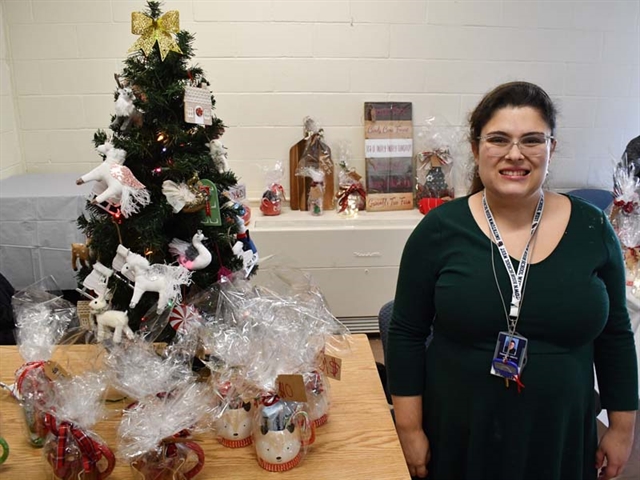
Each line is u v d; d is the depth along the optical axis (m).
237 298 1.21
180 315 1.22
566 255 1.13
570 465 1.23
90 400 0.99
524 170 1.10
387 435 1.16
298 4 2.87
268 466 1.04
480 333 1.16
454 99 3.08
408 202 3.09
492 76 3.06
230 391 1.10
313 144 3.01
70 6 2.79
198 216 1.31
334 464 1.07
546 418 1.17
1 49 2.78
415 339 1.31
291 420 1.04
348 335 1.42
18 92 2.90
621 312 1.21
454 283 1.17
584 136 3.19
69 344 1.29
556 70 3.08
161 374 1.04
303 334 1.12
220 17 2.85
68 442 0.95
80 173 3.02
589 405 1.24
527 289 1.13
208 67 2.92
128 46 2.88
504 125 1.09
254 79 2.95
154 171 1.24
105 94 2.93
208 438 1.14
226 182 1.40
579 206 1.18
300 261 2.81
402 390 1.32
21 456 1.07
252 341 1.10
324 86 3.00
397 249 2.84
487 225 1.18
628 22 3.03
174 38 1.32
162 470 0.95
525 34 3.01
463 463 1.26
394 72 3.01
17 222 2.50
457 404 1.22
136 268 1.19
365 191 3.08
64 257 2.55
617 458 1.28
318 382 1.17
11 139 2.89
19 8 2.79
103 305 1.24
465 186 3.06
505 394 1.17
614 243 1.18
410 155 3.07
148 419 0.95
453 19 2.96
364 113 3.03
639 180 2.09
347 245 2.80
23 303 1.28
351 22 2.91
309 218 2.91
